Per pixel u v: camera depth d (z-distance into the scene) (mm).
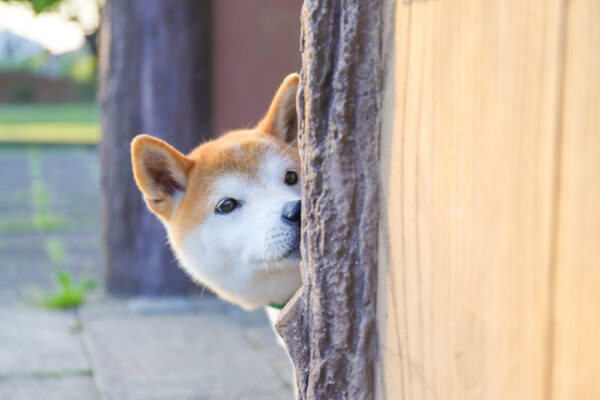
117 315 5039
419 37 1212
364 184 1371
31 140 17859
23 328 4738
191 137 5344
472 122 1104
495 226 1073
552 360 995
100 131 5566
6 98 35781
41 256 7105
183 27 5246
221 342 4449
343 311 1411
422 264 1236
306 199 1506
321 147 1443
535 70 990
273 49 4906
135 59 5262
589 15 912
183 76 5273
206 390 3646
